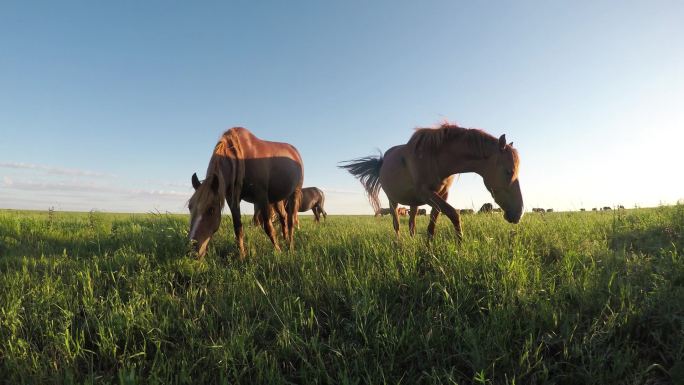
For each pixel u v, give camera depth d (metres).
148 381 2.11
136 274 3.92
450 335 2.62
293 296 3.23
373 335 2.59
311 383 2.16
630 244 4.96
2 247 5.41
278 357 2.45
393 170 6.07
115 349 2.45
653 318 2.56
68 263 4.37
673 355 2.28
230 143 5.02
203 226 4.17
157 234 5.62
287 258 4.44
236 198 4.98
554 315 2.59
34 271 4.09
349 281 3.34
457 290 3.15
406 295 3.29
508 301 2.87
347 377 2.13
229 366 2.30
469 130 5.08
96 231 6.82
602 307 2.79
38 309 3.02
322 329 2.86
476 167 5.04
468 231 5.71
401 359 2.39
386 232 6.59
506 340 2.46
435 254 4.10
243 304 3.14
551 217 8.32
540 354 2.41
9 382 2.16
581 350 2.27
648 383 2.11
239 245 5.07
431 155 5.14
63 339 2.55
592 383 2.10
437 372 2.26
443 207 4.94
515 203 4.88
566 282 3.25
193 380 2.19
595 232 5.67
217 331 2.82
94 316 2.86
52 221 7.65
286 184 6.32
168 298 3.24
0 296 3.17
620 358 2.23
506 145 4.83
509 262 3.52
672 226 5.25
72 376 2.10
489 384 2.10
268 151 5.82
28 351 2.48
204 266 4.25
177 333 2.79
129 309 2.94
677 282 3.28
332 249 4.90
